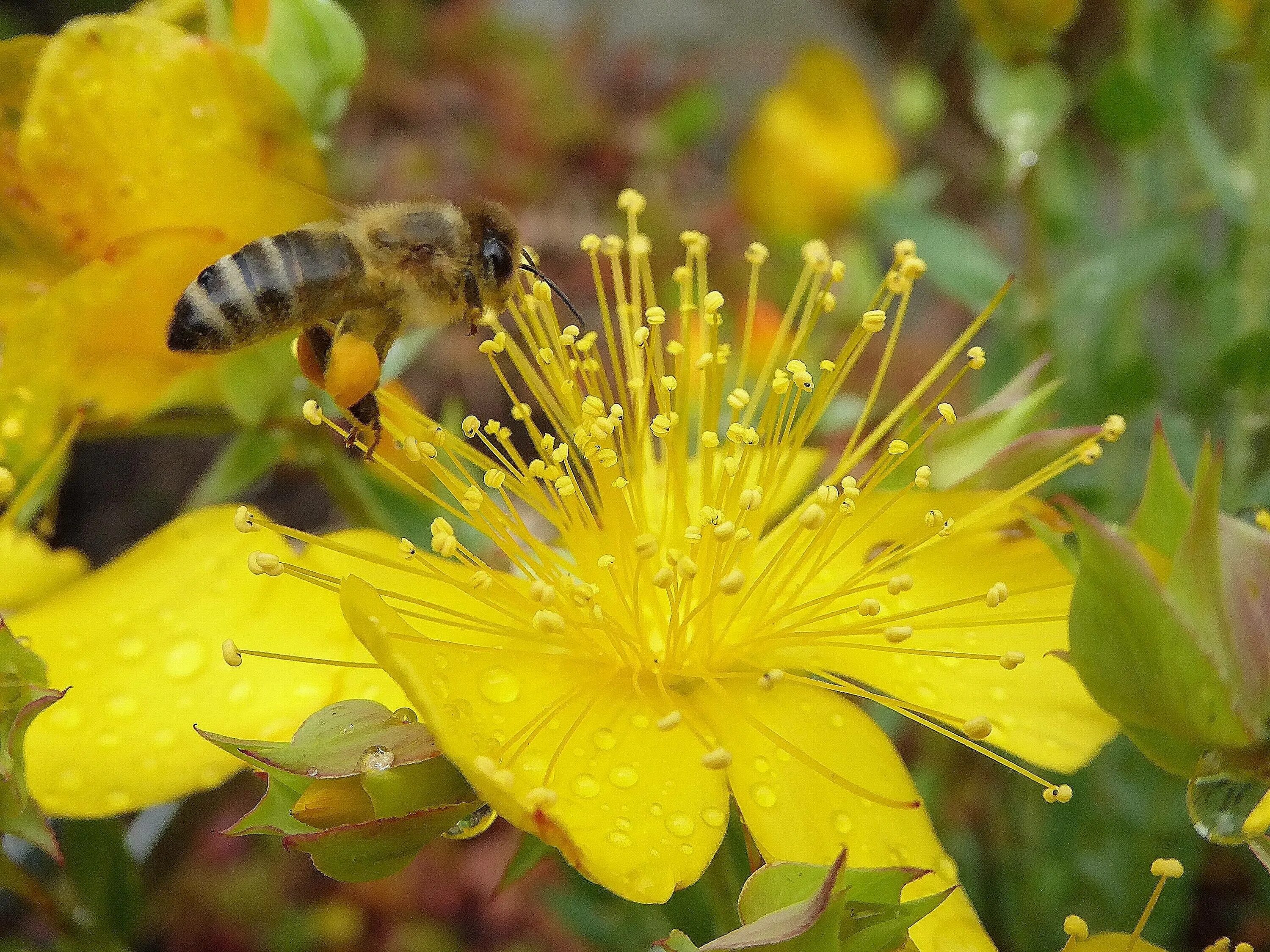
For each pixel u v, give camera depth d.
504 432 0.06
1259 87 0.08
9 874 0.06
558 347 0.07
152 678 0.06
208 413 0.07
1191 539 0.05
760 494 0.06
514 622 0.06
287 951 0.10
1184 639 0.05
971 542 0.06
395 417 0.07
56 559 0.07
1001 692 0.06
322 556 0.06
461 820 0.05
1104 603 0.05
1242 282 0.08
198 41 0.06
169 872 0.10
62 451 0.07
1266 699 0.05
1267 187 0.08
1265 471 0.08
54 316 0.06
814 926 0.05
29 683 0.06
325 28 0.07
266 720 0.06
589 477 0.07
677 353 0.06
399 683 0.05
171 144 0.07
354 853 0.05
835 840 0.06
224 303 0.06
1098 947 0.06
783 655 0.06
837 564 0.06
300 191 0.07
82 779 0.06
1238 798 0.05
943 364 0.06
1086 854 0.08
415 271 0.07
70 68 0.06
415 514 0.08
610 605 0.06
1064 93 0.08
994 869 0.08
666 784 0.06
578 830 0.05
